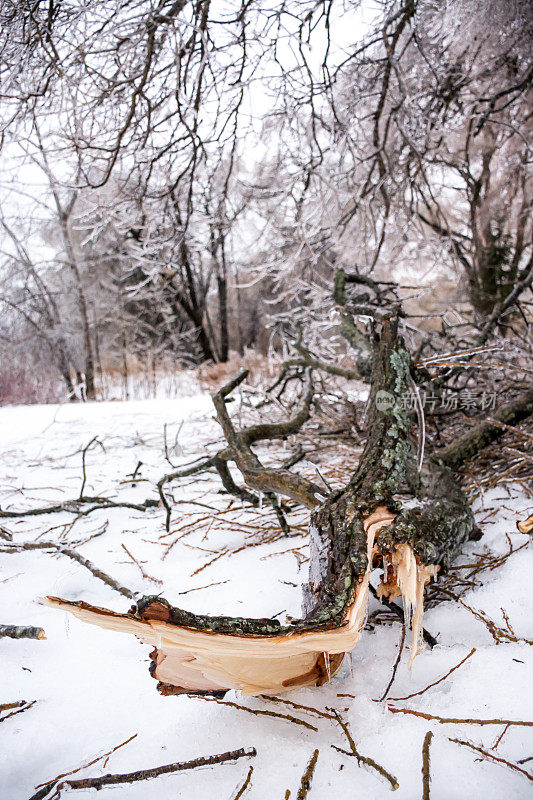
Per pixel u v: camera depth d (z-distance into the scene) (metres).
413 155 5.62
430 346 3.81
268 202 6.08
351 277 4.45
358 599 1.35
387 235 6.79
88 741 1.32
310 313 5.64
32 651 1.69
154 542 2.48
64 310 12.59
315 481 3.05
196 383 11.88
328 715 1.33
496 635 1.60
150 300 13.42
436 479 2.25
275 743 1.26
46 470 3.79
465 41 5.00
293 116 4.86
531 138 6.18
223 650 1.17
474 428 2.70
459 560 2.08
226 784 1.17
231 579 2.08
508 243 7.70
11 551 2.38
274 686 1.36
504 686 1.36
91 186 3.96
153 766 1.23
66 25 3.32
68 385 11.95
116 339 14.13
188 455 3.93
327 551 1.57
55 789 1.18
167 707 1.42
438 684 1.42
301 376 4.32
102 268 13.51
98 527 2.70
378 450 1.86
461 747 1.21
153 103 4.12
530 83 5.21
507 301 3.93
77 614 1.13
